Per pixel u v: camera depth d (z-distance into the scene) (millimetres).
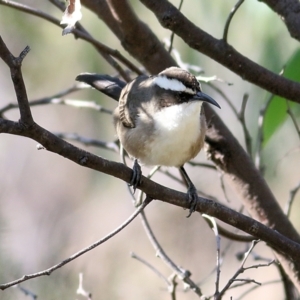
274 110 9375
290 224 9008
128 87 9414
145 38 9172
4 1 8906
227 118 14547
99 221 16547
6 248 9672
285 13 8648
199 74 11305
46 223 16516
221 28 11219
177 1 11469
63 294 10133
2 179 17641
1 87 16953
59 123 17031
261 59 10383
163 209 16578
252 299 15203
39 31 12680
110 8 8906
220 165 9234
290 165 13219
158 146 8766
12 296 9461
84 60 12805
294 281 8719
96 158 6426
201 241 15898
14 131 5812
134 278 14945
